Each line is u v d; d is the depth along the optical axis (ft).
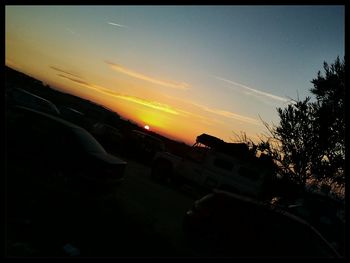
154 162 53.72
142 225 25.31
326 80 27.48
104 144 71.15
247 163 46.83
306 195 28.07
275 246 21.68
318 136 26.71
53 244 17.63
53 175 26.63
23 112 28.96
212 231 23.90
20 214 19.58
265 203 24.57
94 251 18.70
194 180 50.57
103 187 26.66
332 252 21.54
